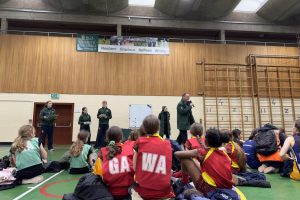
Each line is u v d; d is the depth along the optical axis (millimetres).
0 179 3293
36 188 3395
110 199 2379
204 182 2416
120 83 10039
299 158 3932
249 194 3131
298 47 11203
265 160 4617
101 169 2617
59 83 9789
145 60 10281
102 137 8039
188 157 2652
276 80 10742
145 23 10945
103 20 10734
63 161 4789
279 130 5020
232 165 3814
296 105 10672
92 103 9820
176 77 10305
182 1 9906
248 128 10266
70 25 11062
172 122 10016
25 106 9562
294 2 9797
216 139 2449
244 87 10555
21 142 3658
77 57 10016
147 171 2156
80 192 2496
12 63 9695
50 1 10320
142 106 9969
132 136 3361
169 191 2189
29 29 11203
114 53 10195
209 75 10492
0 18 10219
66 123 9859
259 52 10914
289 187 3496
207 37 12078
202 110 10203
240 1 10016
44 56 9875
